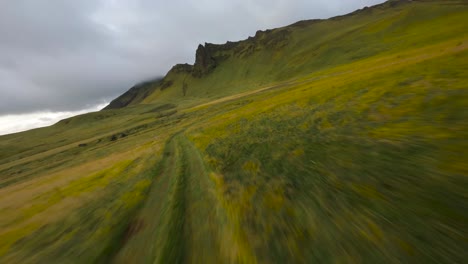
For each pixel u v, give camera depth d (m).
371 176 10.88
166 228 12.34
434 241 6.11
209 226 11.32
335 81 55.59
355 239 7.20
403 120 16.62
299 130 24.45
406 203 8.07
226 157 24.17
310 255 7.16
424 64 33.19
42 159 131.25
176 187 19.41
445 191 7.95
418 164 10.35
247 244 8.63
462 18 93.44
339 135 18.59
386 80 31.89
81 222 16.41
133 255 10.80
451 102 16.23
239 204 12.55
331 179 12.06
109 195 21.69
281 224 9.41
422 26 119.50
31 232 16.42
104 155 69.00
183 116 134.75
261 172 16.66
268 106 52.59
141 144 65.25
